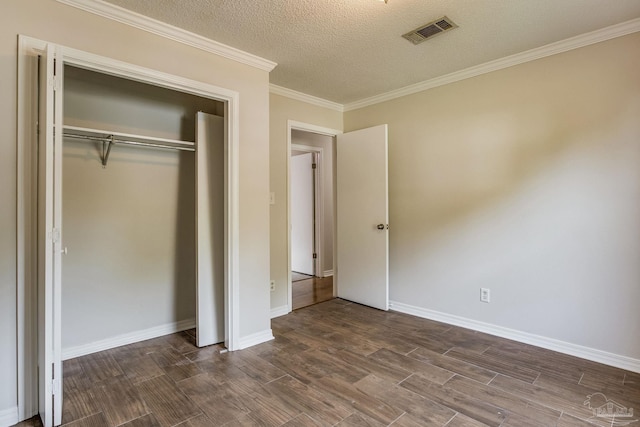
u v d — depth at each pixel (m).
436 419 1.79
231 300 2.67
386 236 3.63
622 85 2.32
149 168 2.95
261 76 2.85
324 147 5.44
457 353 2.60
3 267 1.76
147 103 2.93
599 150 2.42
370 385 2.14
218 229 2.86
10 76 1.77
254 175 2.80
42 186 1.75
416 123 3.49
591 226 2.46
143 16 2.15
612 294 2.38
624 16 2.19
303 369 2.36
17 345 1.80
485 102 2.98
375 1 2.00
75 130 2.32
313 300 4.10
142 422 1.78
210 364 2.44
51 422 1.71
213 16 2.16
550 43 2.55
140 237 2.90
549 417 1.81
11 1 1.78
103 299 2.71
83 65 2.01
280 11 2.11
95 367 2.39
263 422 1.78
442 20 2.22
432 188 3.37
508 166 2.85
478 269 3.05
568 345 2.57
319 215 5.41
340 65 2.96
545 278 2.67
